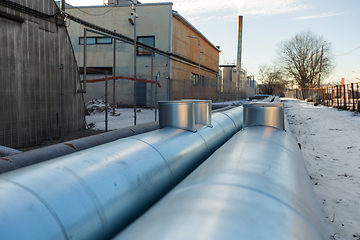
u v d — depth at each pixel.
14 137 7.87
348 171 6.84
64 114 10.12
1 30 7.54
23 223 1.42
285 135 3.89
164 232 1.30
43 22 9.05
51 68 9.44
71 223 1.61
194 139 3.68
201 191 1.74
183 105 3.84
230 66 66.56
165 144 3.08
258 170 2.07
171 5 28.12
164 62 28.20
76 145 3.93
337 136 11.63
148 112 19.91
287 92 103.94
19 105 8.08
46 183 1.76
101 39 28.39
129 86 27.45
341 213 4.51
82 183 1.88
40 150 3.41
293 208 1.62
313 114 22.05
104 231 1.82
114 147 2.67
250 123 4.47
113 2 30.70
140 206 2.21
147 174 2.43
